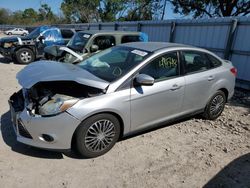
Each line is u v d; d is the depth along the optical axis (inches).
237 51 353.1
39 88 151.3
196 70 188.9
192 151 163.0
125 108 149.2
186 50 183.2
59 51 326.0
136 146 163.9
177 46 181.3
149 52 166.9
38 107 137.4
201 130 194.4
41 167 137.5
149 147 163.9
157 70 165.0
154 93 160.1
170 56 172.6
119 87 147.5
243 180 137.3
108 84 144.7
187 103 184.4
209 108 205.9
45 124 132.6
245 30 341.4
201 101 195.3
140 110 156.9
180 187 129.1
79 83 141.4
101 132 145.9
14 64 474.3
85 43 317.7
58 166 139.3
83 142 141.0
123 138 171.5
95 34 322.0
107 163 144.6
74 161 144.5
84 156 146.6
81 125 137.9
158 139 175.3
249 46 338.3
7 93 265.0
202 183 133.0
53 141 134.8
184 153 159.9
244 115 236.7
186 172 141.1
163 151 160.6
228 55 364.8
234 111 246.8
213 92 201.3
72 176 132.0
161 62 167.2
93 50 316.2
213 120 215.3
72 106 134.1
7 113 206.1
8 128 178.5
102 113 143.1
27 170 134.3
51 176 131.0
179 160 152.0
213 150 165.9
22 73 157.4
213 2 995.9
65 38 512.1
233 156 160.1
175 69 174.7
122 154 154.0
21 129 140.9
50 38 495.5
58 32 504.1
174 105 175.6
